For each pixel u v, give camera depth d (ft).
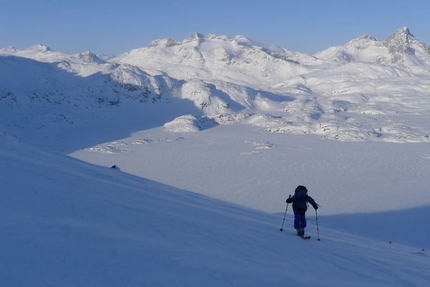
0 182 36.45
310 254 31.50
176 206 43.93
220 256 24.89
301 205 41.14
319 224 82.64
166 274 20.02
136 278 18.93
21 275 17.47
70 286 17.02
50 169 49.19
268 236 36.35
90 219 29.71
